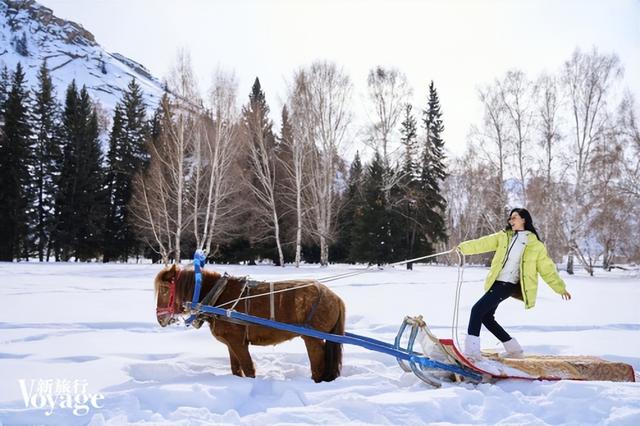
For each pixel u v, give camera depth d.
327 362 6.16
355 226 37.44
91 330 9.16
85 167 42.03
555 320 10.91
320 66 34.06
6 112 40.94
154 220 35.09
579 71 32.88
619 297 16.06
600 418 4.55
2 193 39.09
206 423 4.36
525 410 4.84
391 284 19.44
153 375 6.38
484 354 6.41
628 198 30.09
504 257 6.28
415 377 6.09
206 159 33.50
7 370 6.14
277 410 4.70
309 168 34.56
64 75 182.62
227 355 7.41
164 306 6.32
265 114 38.66
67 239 40.41
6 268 25.95
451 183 52.72
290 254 39.66
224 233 34.62
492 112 35.09
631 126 30.69
